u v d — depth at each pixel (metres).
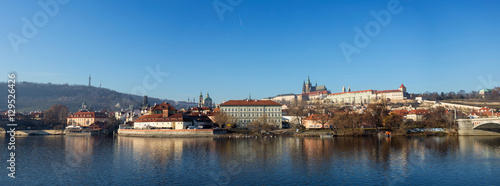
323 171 87.50
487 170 88.25
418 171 87.19
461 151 124.12
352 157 110.00
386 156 112.00
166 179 79.75
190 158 110.25
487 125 198.25
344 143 157.50
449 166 93.69
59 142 181.25
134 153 124.19
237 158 109.50
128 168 93.25
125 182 77.19
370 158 107.75
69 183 76.81
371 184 74.25
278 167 93.25
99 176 83.38
